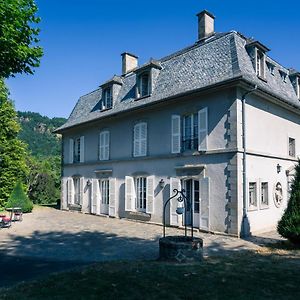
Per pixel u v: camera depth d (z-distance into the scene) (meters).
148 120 16.45
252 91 12.89
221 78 13.03
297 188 10.18
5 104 23.59
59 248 10.02
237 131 12.41
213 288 5.73
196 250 7.98
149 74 16.72
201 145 13.54
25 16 9.81
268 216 13.94
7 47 9.41
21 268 7.70
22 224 15.55
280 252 9.29
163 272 6.73
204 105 13.69
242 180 12.48
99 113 20.23
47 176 30.23
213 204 12.98
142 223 16.02
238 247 10.13
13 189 22.09
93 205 20.19
